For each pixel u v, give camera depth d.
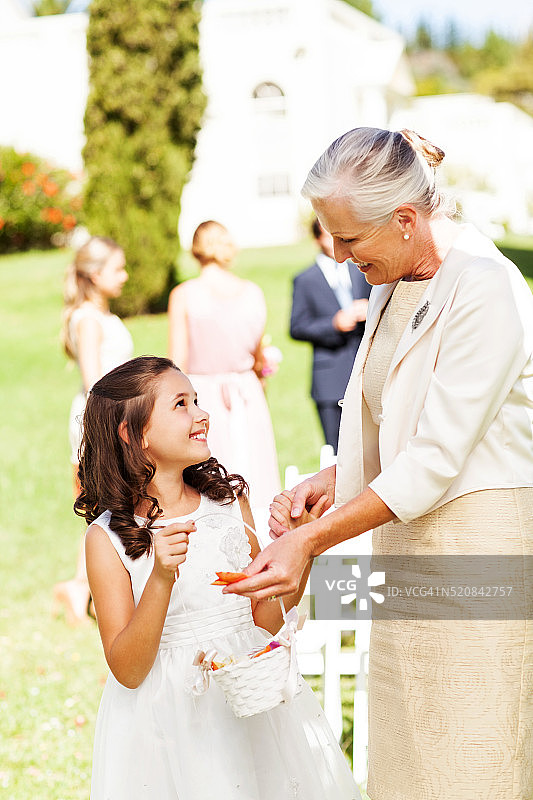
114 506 2.49
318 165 2.33
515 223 27.06
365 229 2.30
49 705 4.45
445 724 2.41
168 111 14.10
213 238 5.48
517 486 2.35
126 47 13.79
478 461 2.34
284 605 2.61
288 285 15.64
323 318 5.90
